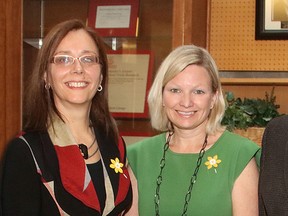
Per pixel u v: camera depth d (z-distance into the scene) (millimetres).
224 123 2826
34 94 1854
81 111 1914
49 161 1754
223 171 1954
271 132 1780
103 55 1949
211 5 3207
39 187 1718
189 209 1945
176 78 1966
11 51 2588
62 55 1831
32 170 1715
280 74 3170
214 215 1922
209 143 2029
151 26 2879
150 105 2092
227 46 3211
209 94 1981
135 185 2064
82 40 1857
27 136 1777
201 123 2025
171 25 2795
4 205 1695
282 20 3117
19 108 2586
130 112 2844
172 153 2049
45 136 1802
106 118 2033
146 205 2010
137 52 2904
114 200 1858
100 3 2984
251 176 1928
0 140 2543
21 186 1693
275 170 1709
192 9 2736
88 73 1860
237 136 2031
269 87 3174
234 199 1922
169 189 1995
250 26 3186
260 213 1778
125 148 2055
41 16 2850
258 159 1954
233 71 3215
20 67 2609
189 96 1958
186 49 1991
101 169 1903
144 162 2076
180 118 1991
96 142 1962
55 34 1840
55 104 1885
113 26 2949
